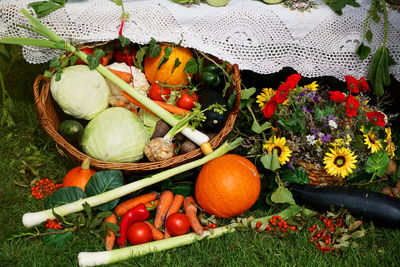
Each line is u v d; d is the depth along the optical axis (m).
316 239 1.88
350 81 2.11
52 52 2.23
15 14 2.14
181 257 1.80
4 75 3.03
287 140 2.08
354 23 2.19
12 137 2.61
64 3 2.10
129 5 2.14
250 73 3.06
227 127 2.12
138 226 1.85
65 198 1.94
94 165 2.02
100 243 1.88
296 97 2.12
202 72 2.30
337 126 2.10
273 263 1.79
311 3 2.23
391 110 2.94
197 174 2.25
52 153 2.48
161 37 2.17
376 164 2.07
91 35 2.17
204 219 1.97
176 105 2.27
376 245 1.89
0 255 1.78
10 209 2.07
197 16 2.13
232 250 1.85
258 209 2.12
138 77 2.31
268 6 2.18
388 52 2.26
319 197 1.98
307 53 2.26
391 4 2.21
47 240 1.82
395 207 1.87
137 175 2.20
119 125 2.06
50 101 2.25
